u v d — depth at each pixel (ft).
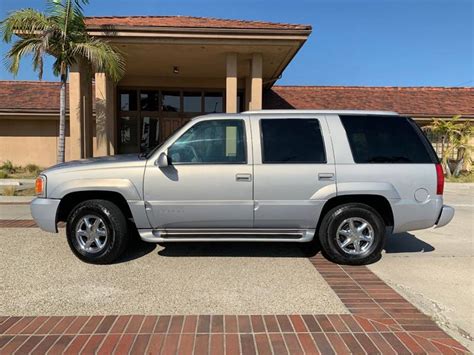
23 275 17.51
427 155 19.30
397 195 18.89
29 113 66.69
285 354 11.42
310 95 73.36
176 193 18.67
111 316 13.62
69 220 19.04
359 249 19.25
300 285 16.58
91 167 18.92
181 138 19.10
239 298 15.20
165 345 11.79
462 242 24.04
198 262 19.47
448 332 12.75
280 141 19.08
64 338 12.15
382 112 19.84
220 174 18.65
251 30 41.04
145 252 21.04
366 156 19.06
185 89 63.16
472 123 69.05
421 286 16.67
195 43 42.06
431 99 75.20
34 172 65.92
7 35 40.52
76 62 43.27
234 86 45.14
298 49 43.83
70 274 17.67
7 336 12.26
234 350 11.57
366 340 12.16
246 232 19.25
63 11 40.37
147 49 44.39
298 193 18.75
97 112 45.91
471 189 54.13
